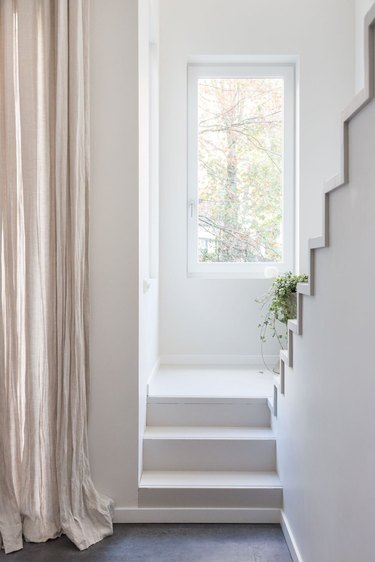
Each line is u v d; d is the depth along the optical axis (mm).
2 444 2656
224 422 3316
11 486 2654
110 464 2893
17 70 2695
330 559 1869
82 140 2760
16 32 2689
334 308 1814
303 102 4246
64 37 2658
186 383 3648
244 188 4383
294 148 4387
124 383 2887
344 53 4242
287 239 4387
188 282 4332
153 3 3824
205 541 2707
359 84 4164
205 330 4340
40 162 2701
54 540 2682
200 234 4387
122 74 2877
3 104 2684
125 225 2887
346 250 1670
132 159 2881
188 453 3105
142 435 3074
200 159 4391
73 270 2695
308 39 4242
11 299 2670
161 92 4293
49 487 2684
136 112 2883
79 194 2730
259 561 2518
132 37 2877
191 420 3316
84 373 2795
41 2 2686
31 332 2660
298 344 2445
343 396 1707
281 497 2910
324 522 1956
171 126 4305
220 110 4387
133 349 2891
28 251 2664
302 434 2357
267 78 4398
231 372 4016
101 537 2713
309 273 2123
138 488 2896
